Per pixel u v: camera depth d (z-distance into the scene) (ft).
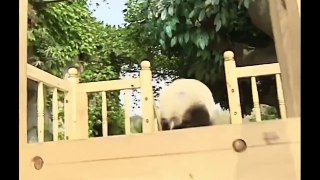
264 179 2.61
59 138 7.02
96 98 7.50
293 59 2.66
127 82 7.13
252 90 6.50
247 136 2.70
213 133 2.76
